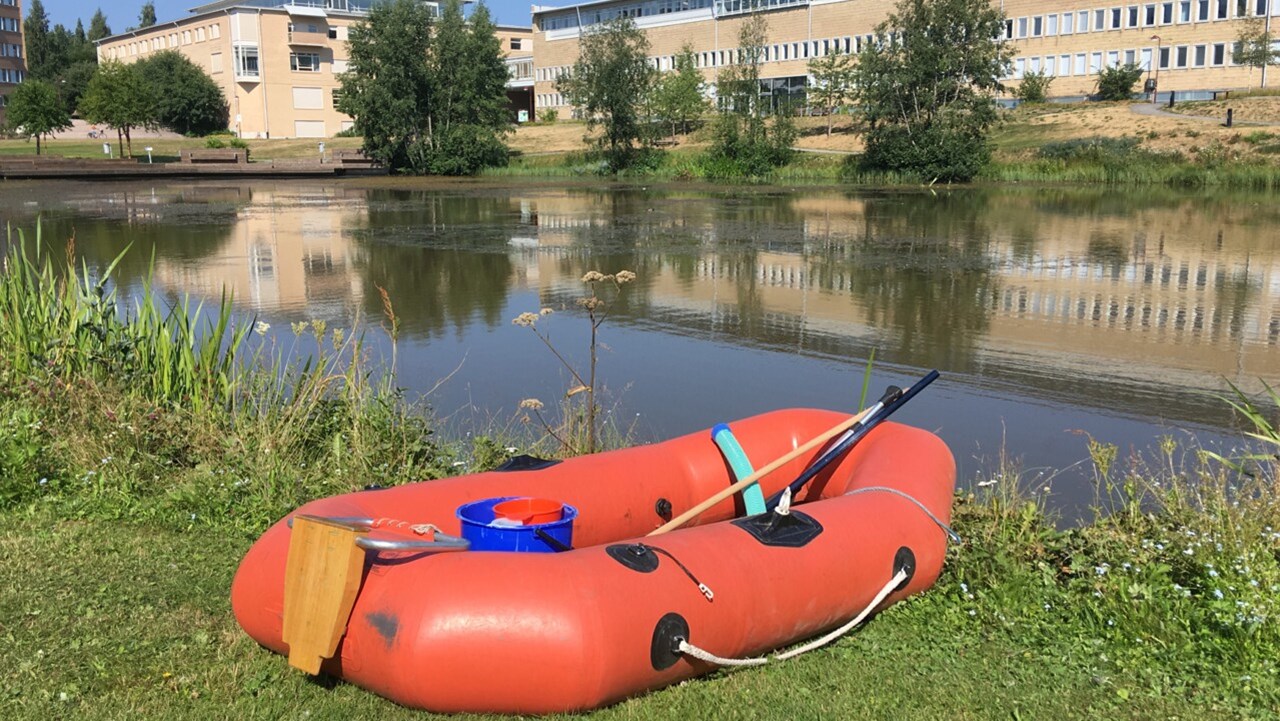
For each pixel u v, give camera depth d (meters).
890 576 3.89
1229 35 45.53
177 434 5.74
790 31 60.09
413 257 16.84
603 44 46.00
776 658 3.57
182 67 67.06
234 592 3.46
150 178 41.31
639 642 3.13
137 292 13.21
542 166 47.62
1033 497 5.65
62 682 3.35
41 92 45.69
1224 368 9.30
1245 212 24.78
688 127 54.31
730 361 9.54
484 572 3.11
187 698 3.27
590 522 4.25
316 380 6.21
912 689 3.44
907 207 27.27
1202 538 4.46
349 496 3.70
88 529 4.76
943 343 10.36
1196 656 3.70
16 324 6.66
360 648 3.11
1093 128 42.16
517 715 3.13
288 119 69.75
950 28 39.09
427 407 7.33
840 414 5.10
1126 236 19.72
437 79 46.91
